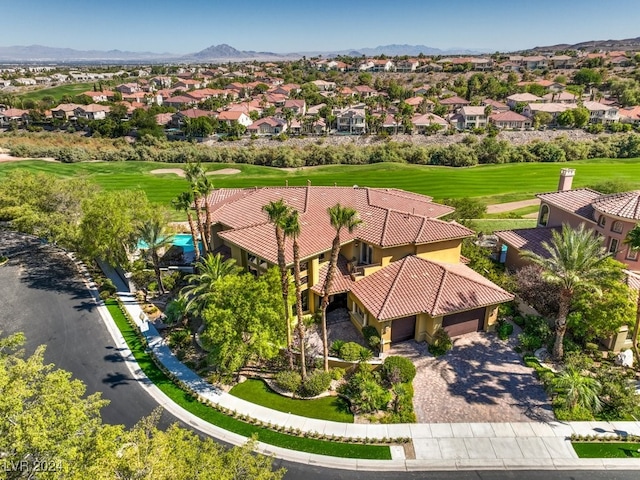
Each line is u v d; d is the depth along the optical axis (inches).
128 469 564.1
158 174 3449.8
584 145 3878.0
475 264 1533.0
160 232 1636.3
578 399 1002.7
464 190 2930.6
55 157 3981.3
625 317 1077.1
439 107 5885.8
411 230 1370.6
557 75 7721.5
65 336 1349.7
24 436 569.3
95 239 1534.2
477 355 1188.5
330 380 1101.1
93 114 5816.9
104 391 1108.5
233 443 943.0
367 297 1242.6
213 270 1272.1
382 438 940.6
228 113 5556.1
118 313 1476.4
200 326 1373.0
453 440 933.2
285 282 979.9
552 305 1288.1
